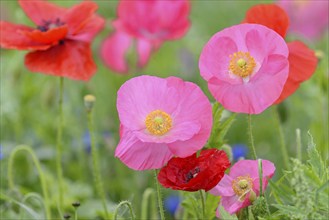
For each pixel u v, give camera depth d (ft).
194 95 3.55
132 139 3.52
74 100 5.82
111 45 5.79
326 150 4.81
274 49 3.55
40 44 4.32
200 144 3.51
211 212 3.86
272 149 5.71
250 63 3.56
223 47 3.59
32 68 4.29
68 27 4.40
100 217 4.76
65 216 4.10
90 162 5.57
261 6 3.77
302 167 3.46
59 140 4.51
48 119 5.68
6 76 5.71
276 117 4.42
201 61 3.60
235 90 3.58
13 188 4.50
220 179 3.48
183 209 4.40
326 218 3.42
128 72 5.84
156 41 5.02
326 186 3.36
